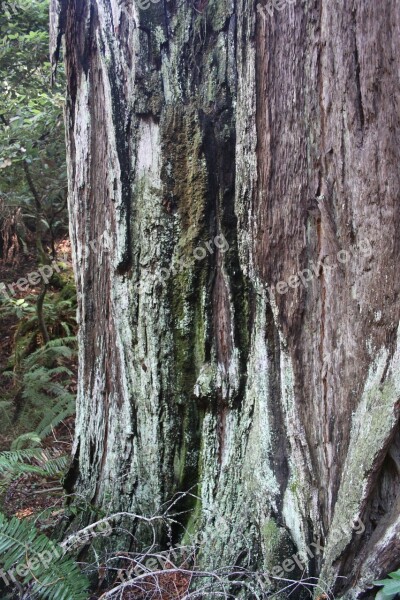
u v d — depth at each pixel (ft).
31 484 10.73
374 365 6.75
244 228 7.39
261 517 7.59
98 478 8.87
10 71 16.60
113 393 8.59
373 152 6.57
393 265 6.59
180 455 8.26
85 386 9.00
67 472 9.32
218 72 7.34
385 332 6.66
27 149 15.02
